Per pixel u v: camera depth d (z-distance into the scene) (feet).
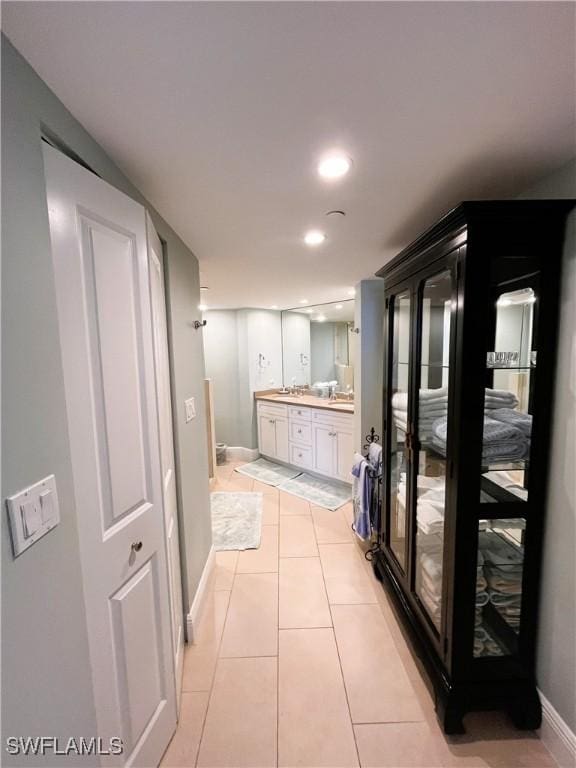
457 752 3.77
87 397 2.74
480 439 3.69
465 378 3.60
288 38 2.04
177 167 3.47
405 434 5.54
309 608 6.04
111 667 3.00
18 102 2.09
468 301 3.50
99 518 2.86
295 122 2.81
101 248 2.90
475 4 1.85
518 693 3.91
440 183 3.87
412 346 5.01
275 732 4.00
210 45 2.07
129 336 3.29
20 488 2.02
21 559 2.01
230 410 15.08
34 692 2.09
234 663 4.95
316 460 12.25
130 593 3.24
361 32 2.00
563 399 3.55
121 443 3.15
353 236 5.52
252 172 3.59
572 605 3.50
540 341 3.64
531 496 3.82
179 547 5.25
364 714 4.20
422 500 5.02
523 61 2.22
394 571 6.03
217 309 14.53
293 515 9.66
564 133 3.02
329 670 4.81
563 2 1.85
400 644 5.24
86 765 2.63
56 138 2.50
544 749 3.79
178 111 2.65
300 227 5.11
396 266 5.57
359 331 8.93
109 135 2.94
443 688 3.98
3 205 1.96
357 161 3.43
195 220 4.79
